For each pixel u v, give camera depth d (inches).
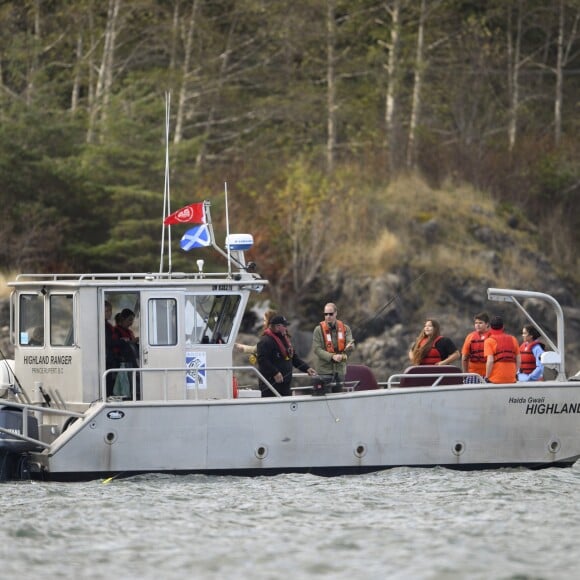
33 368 2362.2
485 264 5807.1
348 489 2087.8
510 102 7775.6
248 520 1829.5
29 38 6225.4
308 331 5339.6
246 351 2412.6
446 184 6392.7
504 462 2326.5
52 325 2325.3
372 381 2401.6
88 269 5211.6
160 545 1674.5
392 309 5413.4
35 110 5438.0
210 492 2059.5
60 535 1729.8
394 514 1873.8
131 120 5620.1
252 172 6176.2
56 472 2171.5
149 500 1979.6
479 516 1857.8
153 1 6535.4
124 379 2293.3
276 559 1603.1
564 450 2361.0
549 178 6589.6
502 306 5659.5
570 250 6343.5
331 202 5777.6
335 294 5492.1
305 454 2245.3
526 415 2340.1
